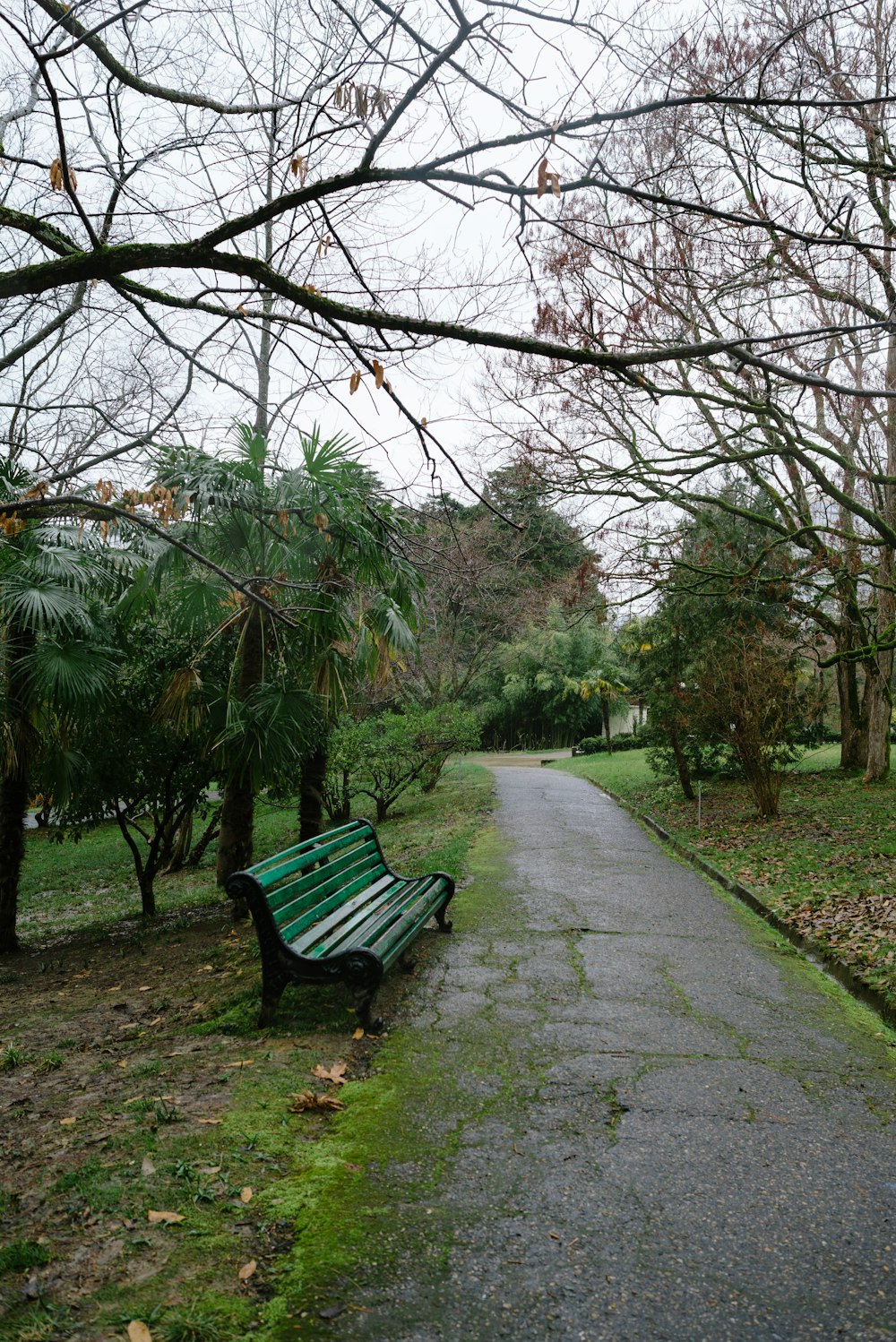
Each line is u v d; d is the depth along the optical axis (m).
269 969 4.93
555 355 3.11
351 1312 2.51
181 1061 4.49
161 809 11.41
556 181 3.00
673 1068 4.37
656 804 17.22
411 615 9.81
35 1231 2.86
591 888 8.99
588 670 44.88
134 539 7.83
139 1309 2.46
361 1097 3.97
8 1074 4.64
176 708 8.80
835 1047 4.70
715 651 15.85
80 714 8.89
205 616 9.09
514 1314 2.52
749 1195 3.19
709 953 6.55
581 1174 3.32
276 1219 2.97
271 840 17.80
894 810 14.38
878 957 6.09
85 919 12.66
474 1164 3.38
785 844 11.49
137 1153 3.40
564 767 32.34
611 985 5.71
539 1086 4.13
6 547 7.19
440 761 21.75
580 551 13.62
